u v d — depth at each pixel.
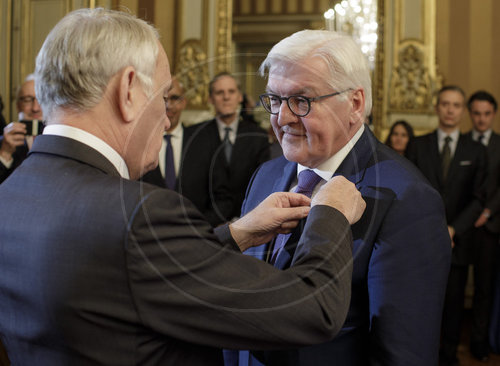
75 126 0.89
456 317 3.31
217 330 0.82
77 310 0.78
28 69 3.53
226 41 4.76
